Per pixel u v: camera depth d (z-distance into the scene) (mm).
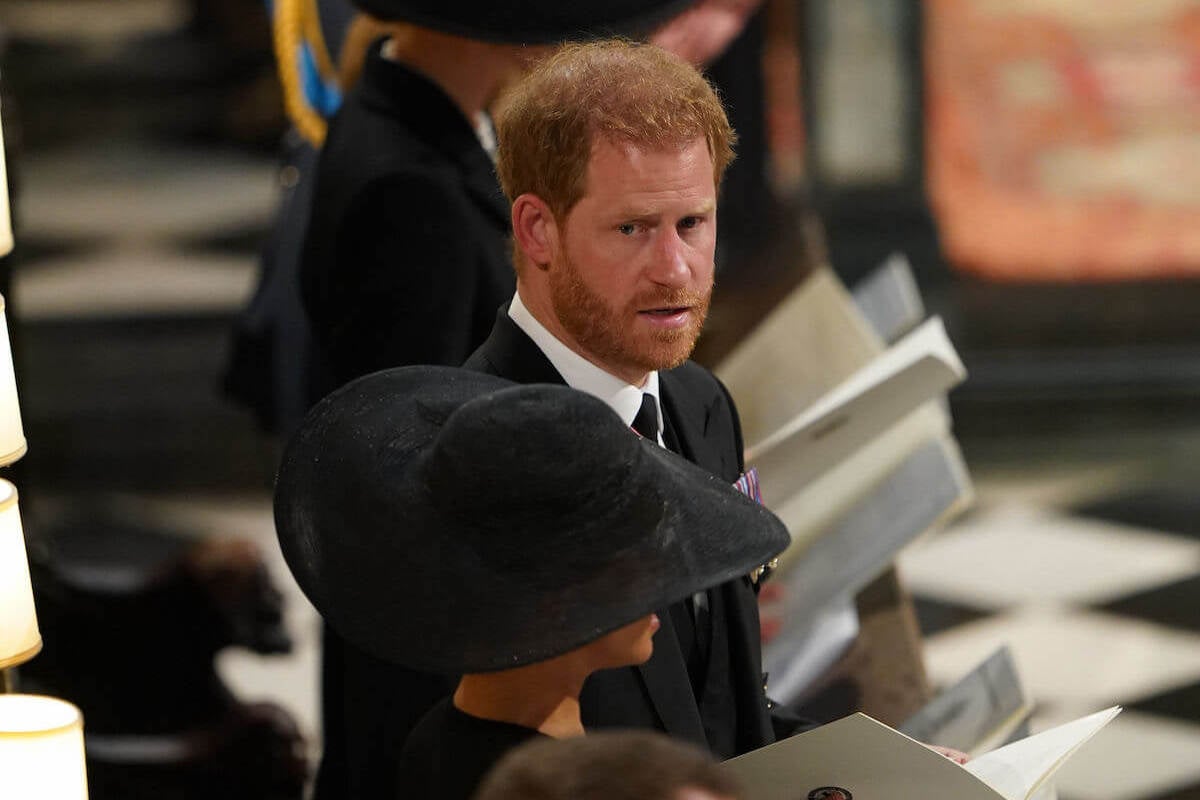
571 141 6379
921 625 18922
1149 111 26766
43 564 12352
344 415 6195
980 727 8375
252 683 17469
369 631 5711
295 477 6148
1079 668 17906
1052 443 24500
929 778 5930
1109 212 26828
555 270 6594
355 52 10758
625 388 6797
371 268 9078
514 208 6672
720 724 6961
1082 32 26641
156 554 21297
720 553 5656
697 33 10773
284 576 20172
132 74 38688
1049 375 24969
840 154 26250
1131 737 16500
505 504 5520
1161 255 26688
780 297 10797
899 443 10117
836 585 9820
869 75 25969
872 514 9977
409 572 5699
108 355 25688
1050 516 22016
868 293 11945
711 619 6969
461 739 5762
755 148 22375
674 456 6082
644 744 4004
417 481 5820
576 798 3891
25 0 46156
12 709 7758
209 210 32250
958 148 26688
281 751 12820
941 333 8883
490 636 5523
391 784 7273
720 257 21672
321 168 9641
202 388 24953
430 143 9289
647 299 6457
